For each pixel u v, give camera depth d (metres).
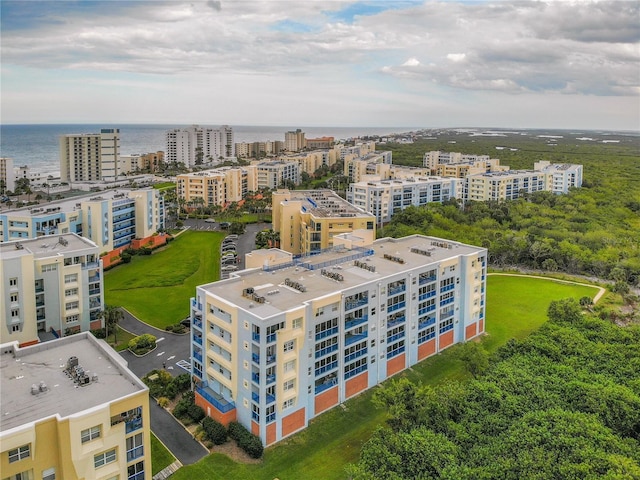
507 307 143.62
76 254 117.50
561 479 62.34
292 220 183.50
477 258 120.31
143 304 141.75
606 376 88.75
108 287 155.50
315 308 85.06
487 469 64.12
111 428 59.12
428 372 105.94
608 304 145.00
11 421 55.38
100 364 68.19
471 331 122.25
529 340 102.38
